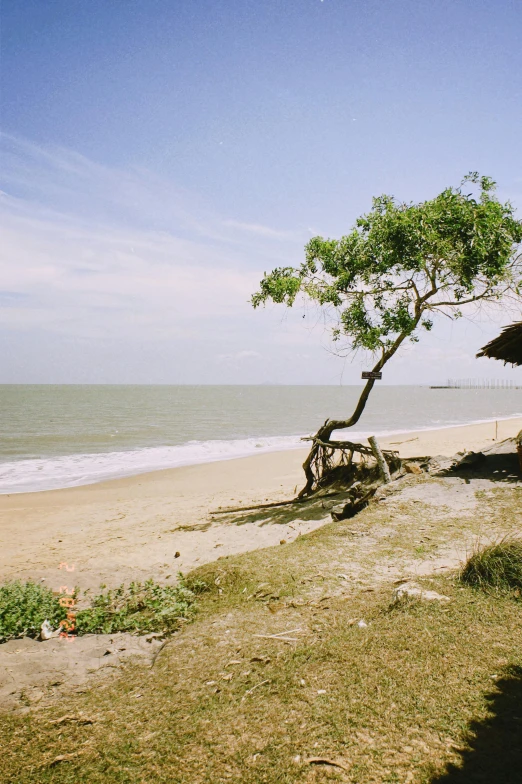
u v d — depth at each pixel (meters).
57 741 3.39
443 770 2.85
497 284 12.04
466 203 12.03
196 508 15.34
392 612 4.96
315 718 3.41
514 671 3.77
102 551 10.66
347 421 13.68
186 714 3.62
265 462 26.09
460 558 6.57
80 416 68.38
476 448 26.73
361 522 8.52
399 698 3.54
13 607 5.97
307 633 4.75
